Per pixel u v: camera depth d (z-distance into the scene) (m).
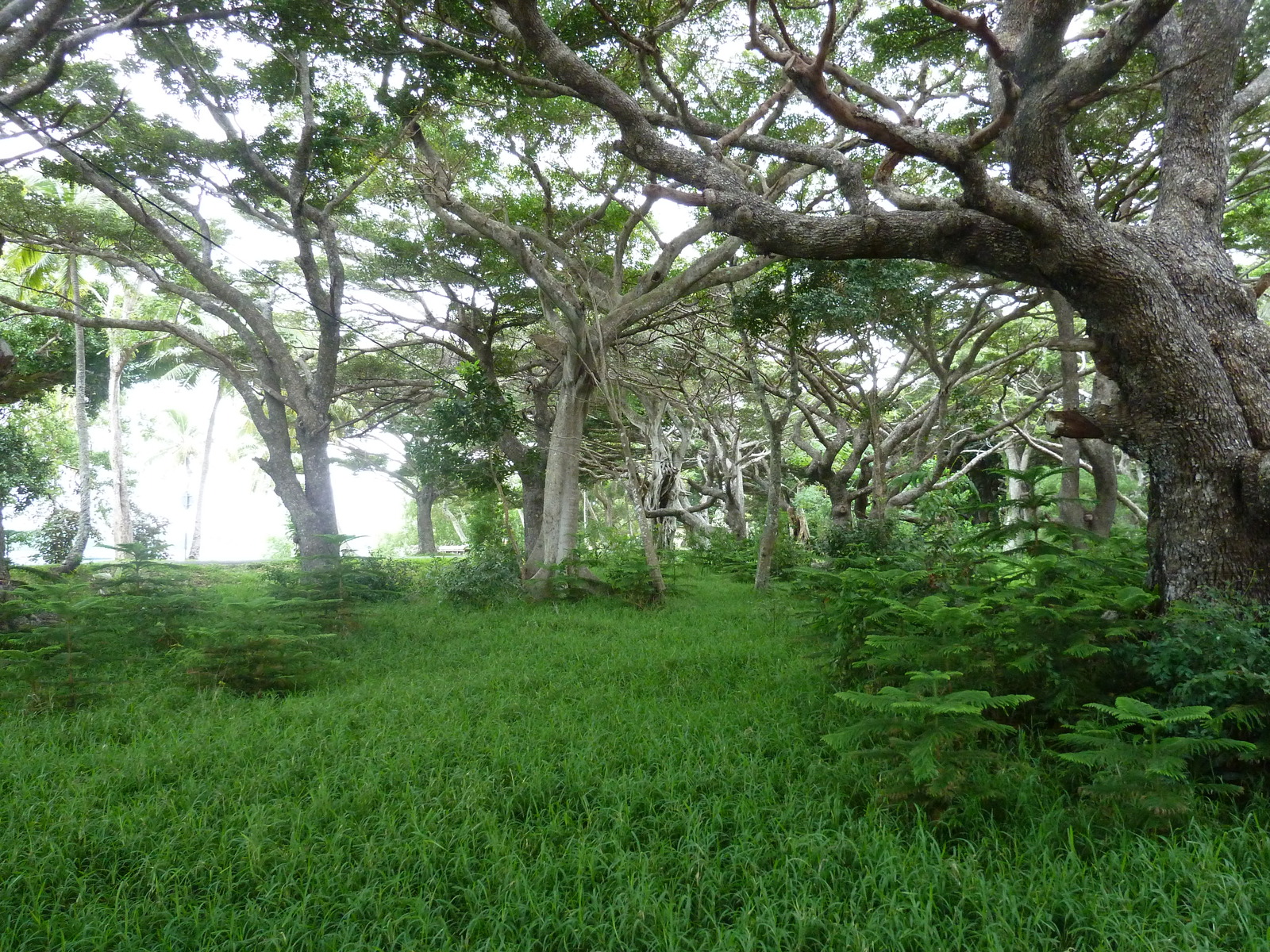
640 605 15.45
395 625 12.45
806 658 8.04
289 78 15.80
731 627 11.90
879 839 4.09
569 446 17.75
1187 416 6.17
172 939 3.42
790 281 14.72
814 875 3.80
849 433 19.38
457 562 18.03
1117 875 3.74
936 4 5.26
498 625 12.71
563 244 18.06
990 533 7.73
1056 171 6.55
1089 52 6.38
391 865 4.05
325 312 17.78
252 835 4.26
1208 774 4.86
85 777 5.36
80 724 6.72
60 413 37.44
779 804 4.65
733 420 27.22
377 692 7.74
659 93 10.02
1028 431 25.03
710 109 15.53
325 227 17.39
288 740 6.00
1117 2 9.66
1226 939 3.24
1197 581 6.12
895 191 7.23
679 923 3.47
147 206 19.02
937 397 16.45
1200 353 6.16
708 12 13.23
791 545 22.28
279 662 8.19
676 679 8.03
